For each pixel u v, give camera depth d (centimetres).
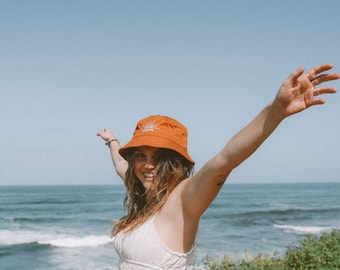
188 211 245
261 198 9619
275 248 2564
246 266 799
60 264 2128
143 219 258
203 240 2895
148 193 260
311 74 194
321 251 784
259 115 206
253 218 4712
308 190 15562
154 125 266
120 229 274
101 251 2420
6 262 2217
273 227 3825
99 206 6750
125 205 283
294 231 3516
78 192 13150
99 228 3828
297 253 813
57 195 10850
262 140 207
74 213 5441
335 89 196
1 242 2917
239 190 15438
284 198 9644
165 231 251
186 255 256
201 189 233
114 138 430
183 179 262
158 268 251
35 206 6769
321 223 4281
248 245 2692
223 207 6662
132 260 256
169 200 252
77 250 2475
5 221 4434
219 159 219
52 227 3934
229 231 3494
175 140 263
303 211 5747
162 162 260
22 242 2873
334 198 9762
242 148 210
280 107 199
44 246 2656
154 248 250
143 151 264
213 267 916
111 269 1966
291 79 193
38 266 2109
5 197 9800
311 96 196
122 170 398
